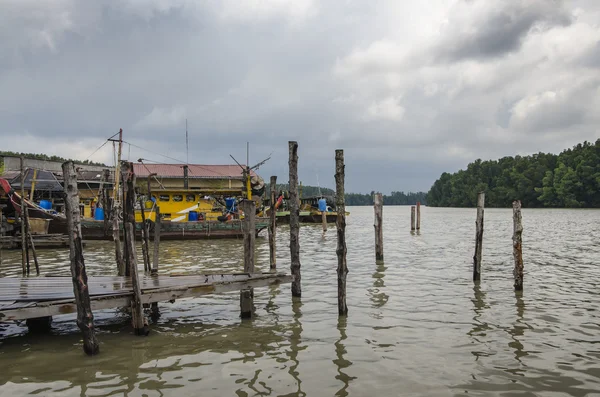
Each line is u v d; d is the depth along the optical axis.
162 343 9.95
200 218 36.22
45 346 9.81
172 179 46.66
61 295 10.34
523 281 16.33
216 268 20.56
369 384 7.82
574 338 10.12
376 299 13.81
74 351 9.51
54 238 28.14
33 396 7.46
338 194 11.92
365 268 19.69
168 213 36.16
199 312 12.48
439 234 38.88
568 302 13.29
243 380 8.03
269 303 13.40
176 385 7.86
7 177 41.88
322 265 20.86
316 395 7.43
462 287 15.41
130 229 10.28
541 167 135.50
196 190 35.91
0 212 27.69
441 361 8.81
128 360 8.99
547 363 8.70
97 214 34.22
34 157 52.88
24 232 18.47
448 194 185.00
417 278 17.12
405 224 56.88
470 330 10.71
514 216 14.85
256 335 10.48
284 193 58.62
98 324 11.40
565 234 36.62
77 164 54.59
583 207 118.44
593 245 28.12
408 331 10.67
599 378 8.02
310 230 46.19
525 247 27.19
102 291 10.64
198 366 8.67
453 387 7.69
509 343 9.80
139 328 10.38
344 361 8.85
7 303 9.74
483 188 149.12
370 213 125.06
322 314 12.17
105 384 7.91
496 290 14.91
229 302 13.54
